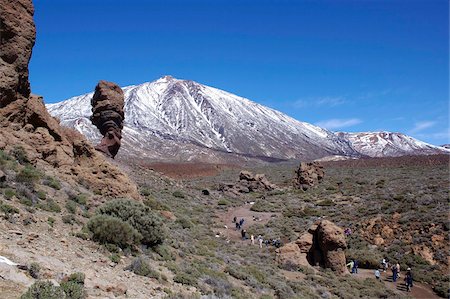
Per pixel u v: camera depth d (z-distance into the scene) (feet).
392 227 136.46
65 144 86.28
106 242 51.01
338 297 80.53
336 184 258.57
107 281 37.01
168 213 114.32
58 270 34.53
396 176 254.68
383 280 102.94
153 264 51.67
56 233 47.03
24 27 80.89
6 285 27.55
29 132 79.87
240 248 113.19
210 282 53.93
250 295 56.70
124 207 60.29
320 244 108.68
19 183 58.80
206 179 351.46
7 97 76.13
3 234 38.81
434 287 97.40
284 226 157.28
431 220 130.41
